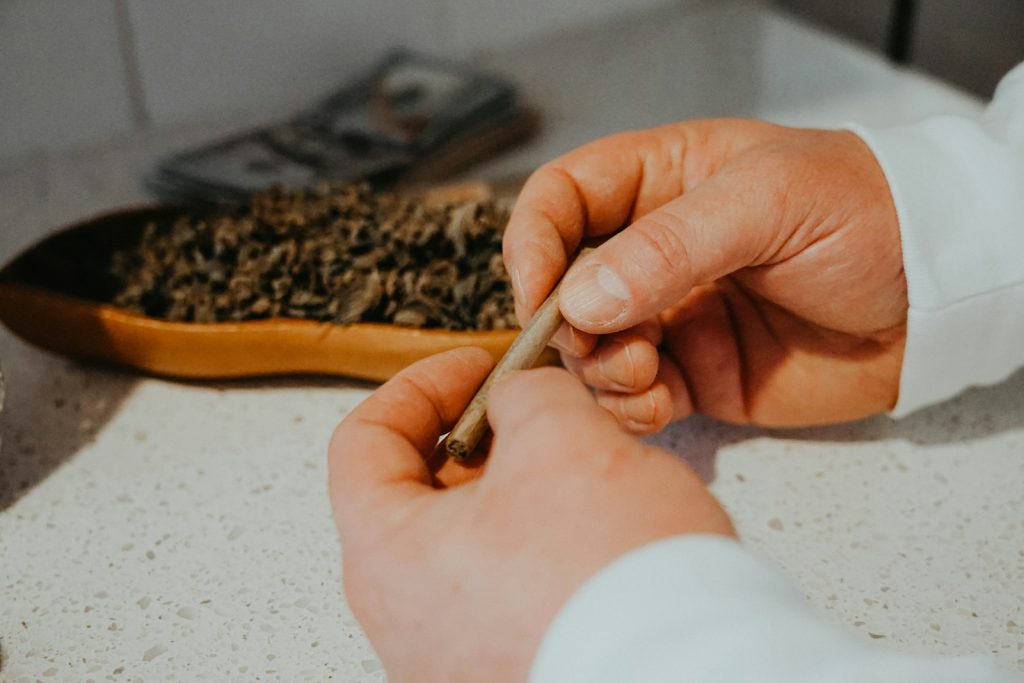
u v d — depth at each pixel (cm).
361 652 39
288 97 76
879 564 41
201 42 71
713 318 46
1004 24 97
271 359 47
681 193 46
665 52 85
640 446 32
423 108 68
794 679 26
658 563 29
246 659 38
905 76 79
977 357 44
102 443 47
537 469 31
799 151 42
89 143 70
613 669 27
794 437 47
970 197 42
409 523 32
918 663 27
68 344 49
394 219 50
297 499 44
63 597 41
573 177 45
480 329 46
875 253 42
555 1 85
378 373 47
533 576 30
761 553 41
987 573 40
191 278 49
